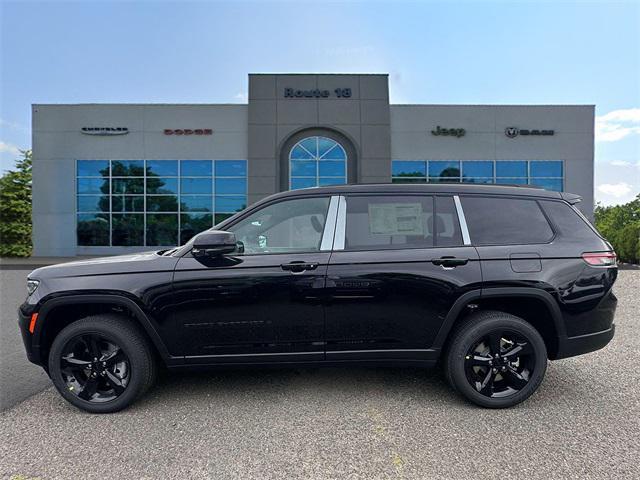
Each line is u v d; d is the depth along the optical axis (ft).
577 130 67.21
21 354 17.13
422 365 11.96
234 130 65.57
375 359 11.85
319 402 12.16
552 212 12.41
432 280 11.60
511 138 66.95
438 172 66.54
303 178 64.08
